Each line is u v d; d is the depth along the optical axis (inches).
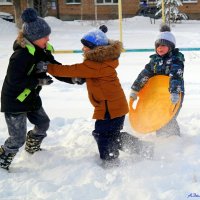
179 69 163.5
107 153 146.3
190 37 694.5
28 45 135.3
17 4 855.7
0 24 895.7
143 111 181.2
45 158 156.9
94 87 146.3
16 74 135.1
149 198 116.7
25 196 124.9
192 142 166.6
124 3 1248.2
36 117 153.3
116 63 147.4
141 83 175.6
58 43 646.5
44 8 1131.9
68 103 257.9
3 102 141.6
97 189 126.0
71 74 142.6
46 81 140.9
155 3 1179.3
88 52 141.5
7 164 146.7
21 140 146.1
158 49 169.2
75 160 153.6
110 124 147.4
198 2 1232.8
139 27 989.8
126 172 136.9
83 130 188.4
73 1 1243.8
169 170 137.0
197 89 282.4
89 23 1093.8
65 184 133.6
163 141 166.2
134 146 150.2
